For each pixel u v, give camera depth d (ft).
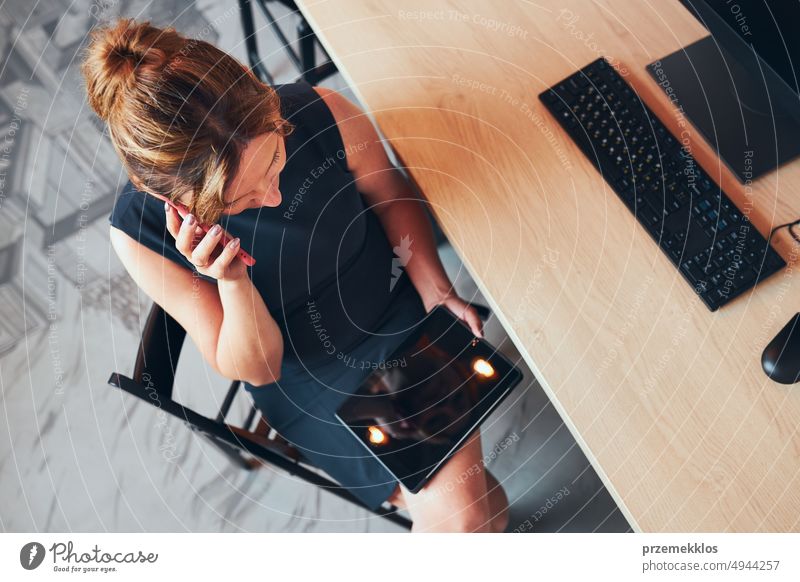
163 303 3.53
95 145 6.64
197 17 6.78
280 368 3.82
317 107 3.61
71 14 7.07
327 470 3.91
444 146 3.45
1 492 5.63
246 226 3.51
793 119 3.26
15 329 6.08
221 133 2.71
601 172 3.27
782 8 2.89
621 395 2.92
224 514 5.35
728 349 2.92
